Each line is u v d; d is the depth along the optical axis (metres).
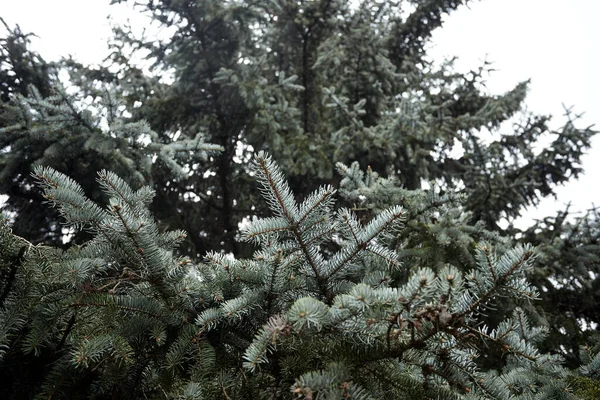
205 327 1.65
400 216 1.63
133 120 6.87
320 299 1.75
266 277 1.68
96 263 1.61
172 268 1.68
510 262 1.34
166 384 1.66
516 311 2.28
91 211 1.70
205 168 7.82
